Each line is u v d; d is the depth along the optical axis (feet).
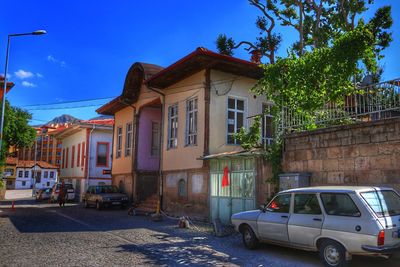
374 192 24.34
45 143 378.94
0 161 98.27
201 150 55.47
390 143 30.14
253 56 68.49
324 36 73.36
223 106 57.31
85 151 111.14
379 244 21.94
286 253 30.04
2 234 40.22
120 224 49.62
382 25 61.41
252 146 47.29
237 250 31.53
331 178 34.81
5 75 65.10
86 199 80.59
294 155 39.04
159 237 38.52
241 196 46.75
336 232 24.04
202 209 54.24
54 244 33.88
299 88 39.24
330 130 35.14
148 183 78.48
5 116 88.07
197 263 26.73
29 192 225.56
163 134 66.64
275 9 78.18
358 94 34.94
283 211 28.84
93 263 26.04
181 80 62.80
